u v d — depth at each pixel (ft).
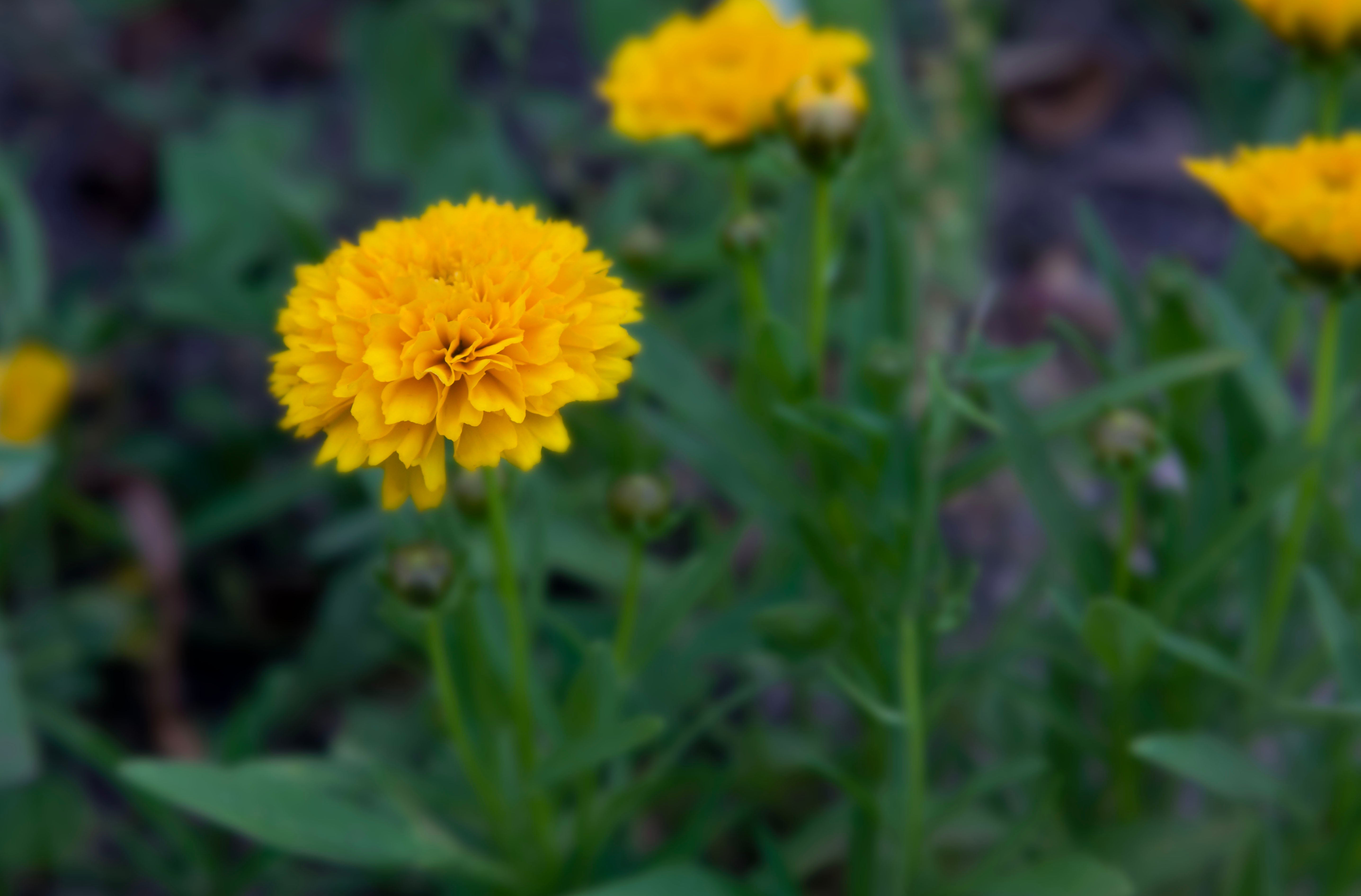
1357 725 1.65
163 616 2.00
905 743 1.64
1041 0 2.69
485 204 1.49
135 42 2.75
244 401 2.22
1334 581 1.73
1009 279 2.32
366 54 2.25
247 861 1.72
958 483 1.64
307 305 1.44
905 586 1.57
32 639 1.90
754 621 1.61
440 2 2.21
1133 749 1.55
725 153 1.67
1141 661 1.59
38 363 1.92
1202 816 1.73
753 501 1.67
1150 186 2.45
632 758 1.78
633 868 1.70
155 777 1.51
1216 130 2.40
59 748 1.92
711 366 2.15
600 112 2.54
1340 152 1.54
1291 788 1.70
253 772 1.55
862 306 1.72
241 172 2.16
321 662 1.90
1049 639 1.70
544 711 1.64
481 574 1.67
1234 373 1.67
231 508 2.00
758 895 1.57
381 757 1.81
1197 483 1.69
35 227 1.94
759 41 1.66
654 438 1.86
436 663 1.56
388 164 2.27
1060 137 2.52
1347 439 1.65
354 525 1.90
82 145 2.54
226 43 2.75
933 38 2.51
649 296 2.11
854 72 2.03
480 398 1.41
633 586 1.63
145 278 2.18
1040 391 2.17
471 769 1.60
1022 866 1.70
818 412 1.60
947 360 1.84
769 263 1.81
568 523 1.83
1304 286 1.55
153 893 1.85
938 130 2.11
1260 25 2.36
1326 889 1.65
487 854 1.72
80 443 2.11
